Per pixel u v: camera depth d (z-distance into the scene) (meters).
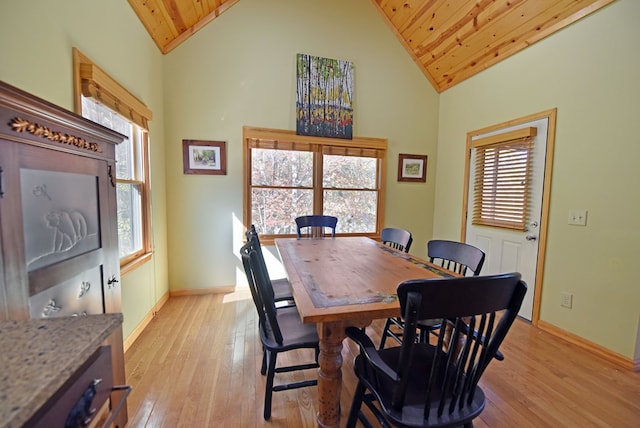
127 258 2.19
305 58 3.28
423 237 3.96
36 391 0.44
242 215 3.22
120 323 0.69
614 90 2.02
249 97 3.15
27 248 0.81
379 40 3.55
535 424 1.44
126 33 2.11
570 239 2.30
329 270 1.65
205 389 1.66
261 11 3.14
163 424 1.41
